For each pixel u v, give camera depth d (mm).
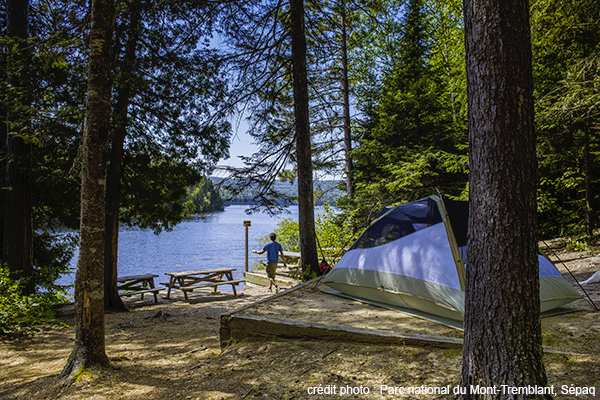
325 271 9891
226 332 5168
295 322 4805
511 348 2605
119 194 9742
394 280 5582
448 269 4969
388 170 15977
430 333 4477
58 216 10570
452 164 14055
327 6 11414
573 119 10594
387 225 6371
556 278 5328
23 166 9031
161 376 4262
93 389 3908
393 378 3566
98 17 4535
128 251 32094
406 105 15648
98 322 4500
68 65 8203
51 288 9938
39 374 4746
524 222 2637
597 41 10070
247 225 14938
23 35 8961
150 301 11461
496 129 2668
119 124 8641
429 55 17688
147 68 9367
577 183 11703
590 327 4516
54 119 7973
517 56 2654
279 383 3699
